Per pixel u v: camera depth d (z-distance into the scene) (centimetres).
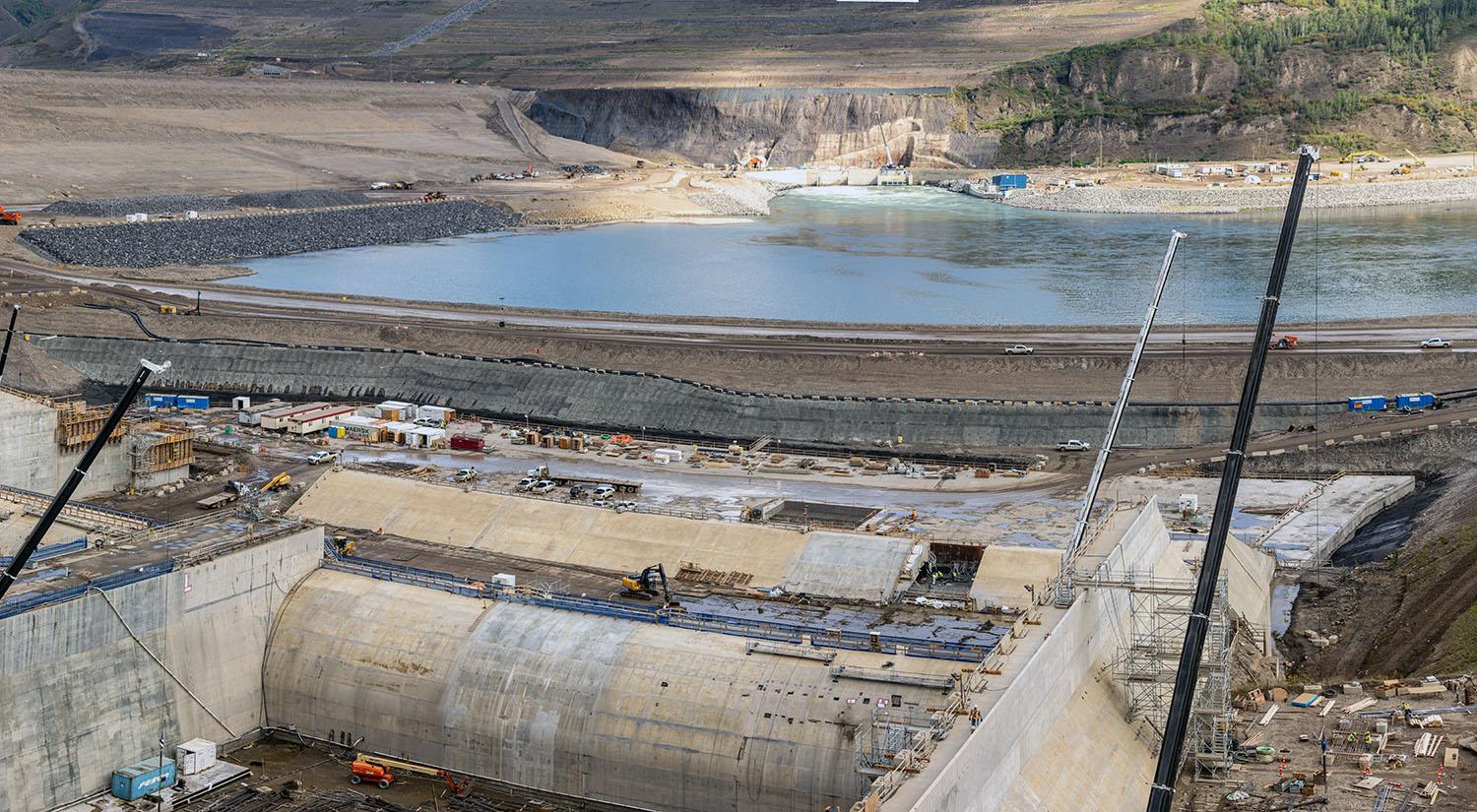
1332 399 19962
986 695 8994
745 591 12912
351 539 13938
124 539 11169
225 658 10894
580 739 10050
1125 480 17138
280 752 10838
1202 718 10531
